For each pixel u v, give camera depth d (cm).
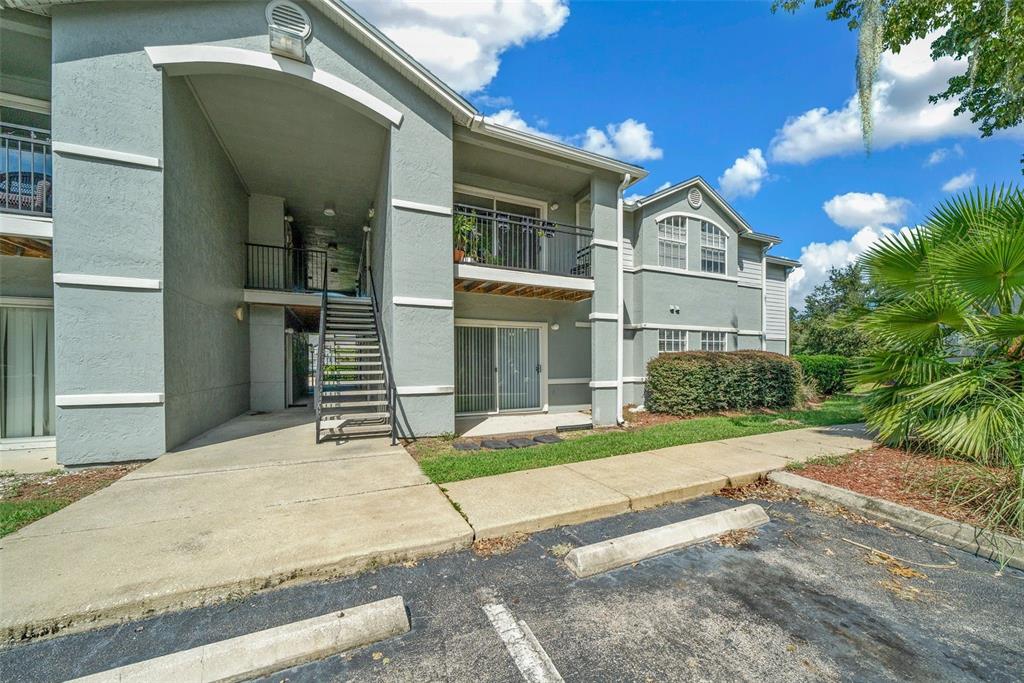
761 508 397
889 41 714
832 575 291
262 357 1027
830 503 425
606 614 247
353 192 1045
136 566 277
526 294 957
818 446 633
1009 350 523
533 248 1026
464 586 276
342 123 754
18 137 562
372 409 795
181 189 629
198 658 196
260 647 204
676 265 1234
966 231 555
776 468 517
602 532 360
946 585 279
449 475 480
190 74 600
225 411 845
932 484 433
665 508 417
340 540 316
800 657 211
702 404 998
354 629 220
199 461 539
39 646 217
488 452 608
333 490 430
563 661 208
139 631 230
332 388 778
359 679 196
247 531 332
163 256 564
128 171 549
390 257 709
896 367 582
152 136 562
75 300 521
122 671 188
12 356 597
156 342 559
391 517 360
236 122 750
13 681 194
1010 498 352
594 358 877
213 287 776
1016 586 277
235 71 609
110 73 544
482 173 941
